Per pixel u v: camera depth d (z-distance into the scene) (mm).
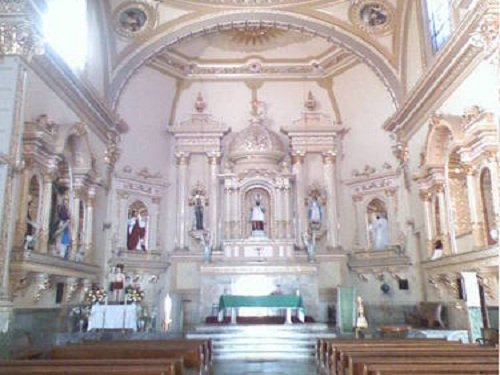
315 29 15680
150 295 16703
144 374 4289
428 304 13492
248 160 18328
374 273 16422
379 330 12469
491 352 6125
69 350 6918
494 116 9469
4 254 8781
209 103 19344
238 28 17172
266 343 12383
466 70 10805
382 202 17109
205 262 16438
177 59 18297
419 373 4234
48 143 10469
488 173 10258
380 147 17156
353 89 18328
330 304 16844
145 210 17516
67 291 12031
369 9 15320
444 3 12461
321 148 18625
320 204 18391
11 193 9039
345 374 6219
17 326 9719
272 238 17469
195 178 18781
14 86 9219
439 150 12617
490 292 9922
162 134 18625
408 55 15094
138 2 15109
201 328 13273
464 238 11461
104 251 14977
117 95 15539
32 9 9344
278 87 19422
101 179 13859
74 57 12891
